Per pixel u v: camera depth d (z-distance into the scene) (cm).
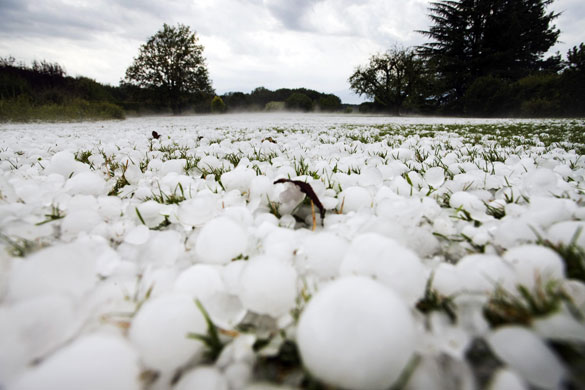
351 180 146
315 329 40
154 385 48
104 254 78
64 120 1291
